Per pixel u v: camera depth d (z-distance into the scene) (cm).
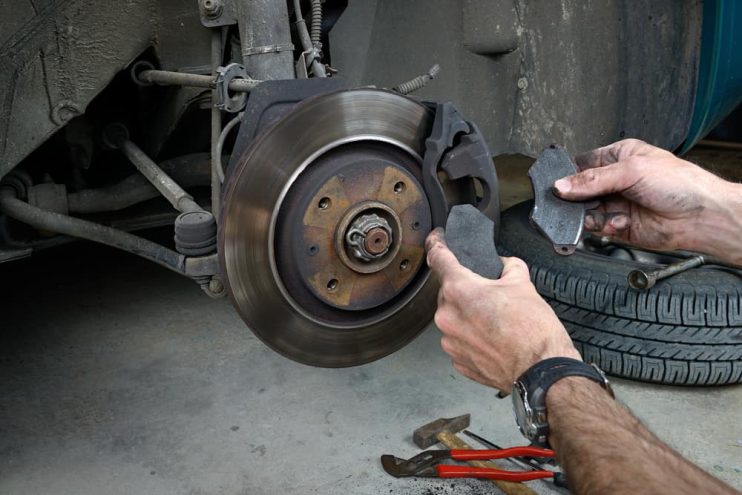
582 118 188
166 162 147
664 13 180
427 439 130
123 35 116
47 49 112
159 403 145
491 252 71
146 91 139
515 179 275
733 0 177
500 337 63
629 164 86
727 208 86
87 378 153
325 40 166
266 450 131
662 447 54
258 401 145
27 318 177
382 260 88
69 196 139
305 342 93
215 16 100
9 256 130
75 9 112
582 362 61
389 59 184
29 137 115
